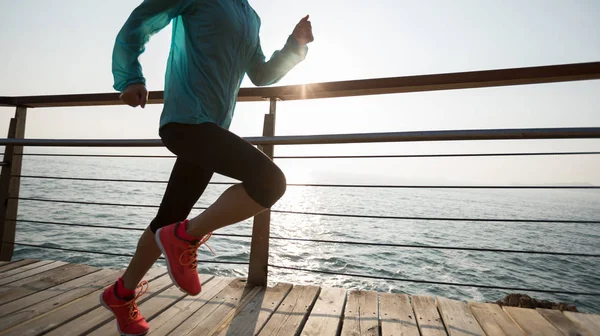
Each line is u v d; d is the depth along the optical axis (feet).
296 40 4.07
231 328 4.00
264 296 5.05
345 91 5.31
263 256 5.52
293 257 64.95
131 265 3.59
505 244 106.01
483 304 4.99
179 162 3.55
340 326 4.38
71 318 4.12
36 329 3.79
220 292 5.18
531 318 4.56
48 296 4.82
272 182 2.97
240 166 2.94
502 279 61.31
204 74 3.11
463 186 4.98
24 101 6.97
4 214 6.81
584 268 74.28
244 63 3.61
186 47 3.22
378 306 4.82
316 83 5.39
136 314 3.73
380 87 5.11
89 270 6.08
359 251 75.25
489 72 4.63
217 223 3.09
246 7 3.59
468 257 78.95
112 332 3.81
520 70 4.49
